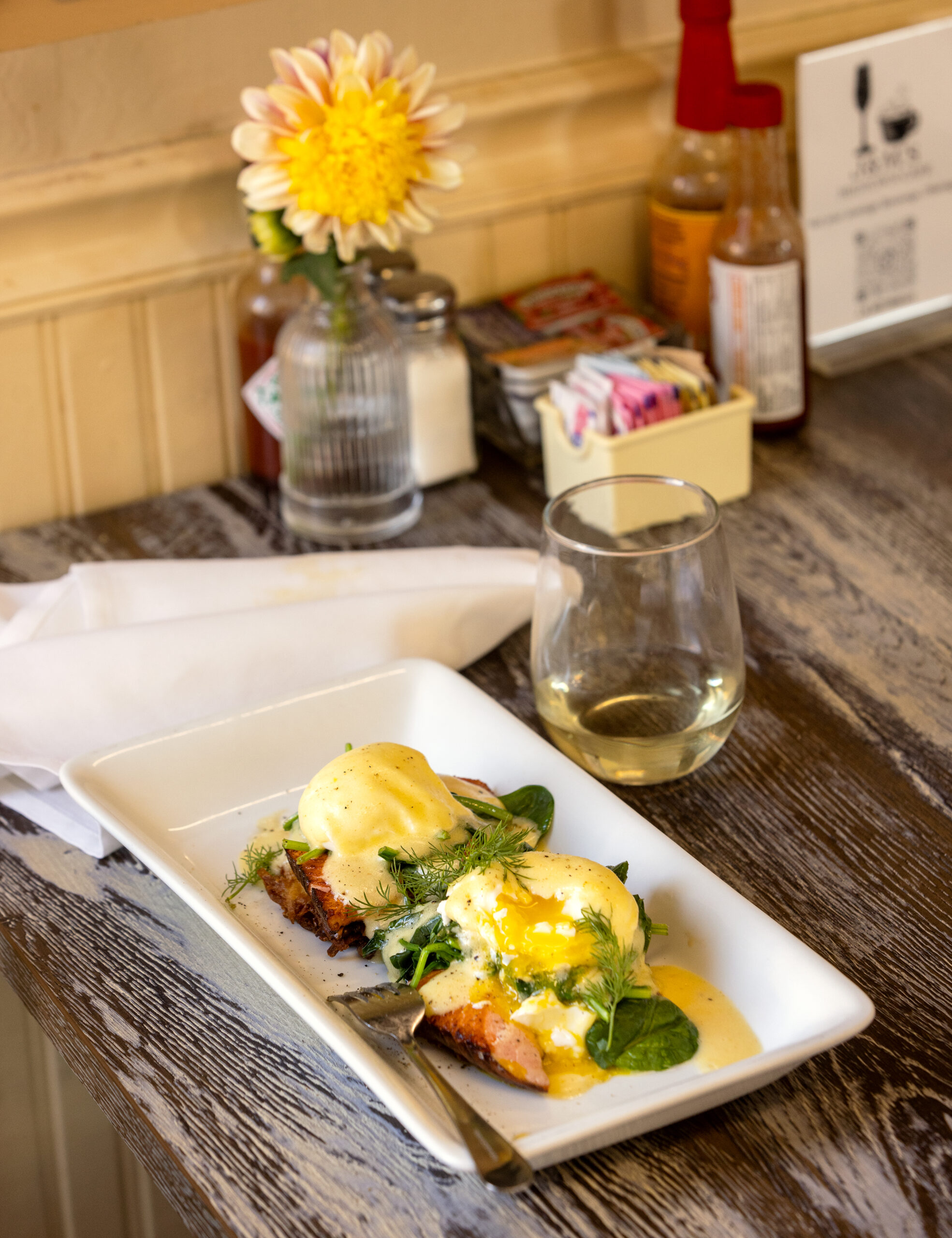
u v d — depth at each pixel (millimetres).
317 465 1540
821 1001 1226
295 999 1228
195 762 1352
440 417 1583
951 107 1701
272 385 1576
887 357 1715
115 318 1563
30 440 1571
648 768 1353
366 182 1440
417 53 1590
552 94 1625
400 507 1561
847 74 1654
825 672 1439
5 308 1528
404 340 1567
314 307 1513
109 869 1345
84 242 1542
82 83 1507
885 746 1393
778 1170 1216
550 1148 1185
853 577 1507
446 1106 1205
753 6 1679
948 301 1735
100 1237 1581
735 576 1514
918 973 1283
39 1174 1549
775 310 1596
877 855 1336
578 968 1232
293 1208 1213
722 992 1248
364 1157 1228
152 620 1445
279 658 1405
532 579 1478
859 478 1592
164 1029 1273
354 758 1301
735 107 1549
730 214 1587
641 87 1653
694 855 1339
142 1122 1243
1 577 1533
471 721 1362
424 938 1258
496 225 1655
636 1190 1212
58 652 1391
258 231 1478
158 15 1511
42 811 1368
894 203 1701
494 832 1278
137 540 1567
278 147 1450
